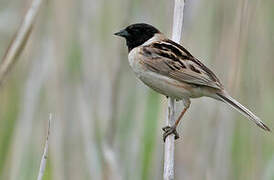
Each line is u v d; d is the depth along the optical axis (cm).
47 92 1109
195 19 1115
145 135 1080
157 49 960
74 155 1089
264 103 1103
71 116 1107
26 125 1077
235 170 1053
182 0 956
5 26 1153
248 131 1075
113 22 1144
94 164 1041
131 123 1095
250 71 1091
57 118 1102
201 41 1115
